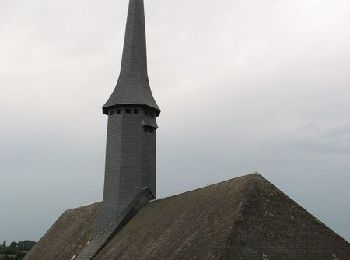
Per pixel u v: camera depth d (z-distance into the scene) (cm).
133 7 4109
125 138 3716
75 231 4128
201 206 2711
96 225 3659
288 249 2195
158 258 2475
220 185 2777
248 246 2130
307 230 2328
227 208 2406
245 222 2223
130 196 3606
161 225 2911
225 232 2184
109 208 3619
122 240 3216
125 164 3666
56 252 4028
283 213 2359
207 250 2158
